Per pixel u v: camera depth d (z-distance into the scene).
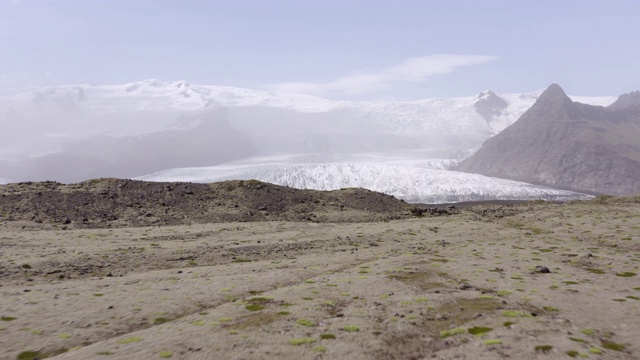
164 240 27.94
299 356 8.77
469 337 9.53
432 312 11.52
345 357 8.73
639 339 9.27
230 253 23.50
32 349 9.48
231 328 10.41
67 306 12.62
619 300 12.41
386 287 14.41
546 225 34.09
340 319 11.05
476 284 14.74
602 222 33.44
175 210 40.06
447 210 49.97
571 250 22.42
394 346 9.27
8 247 24.14
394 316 11.23
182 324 10.82
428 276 16.02
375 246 25.58
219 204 42.75
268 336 9.84
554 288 14.05
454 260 19.38
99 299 13.39
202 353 8.86
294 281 16.17
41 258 20.97
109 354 8.86
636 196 59.66
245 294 14.16
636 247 23.42
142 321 11.41
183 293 14.16
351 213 43.78
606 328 10.00
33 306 12.60
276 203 44.94
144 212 38.66
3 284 16.33
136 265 20.30
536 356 8.31
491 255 20.84
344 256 21.92
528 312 11.16
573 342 8.95
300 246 25.70
